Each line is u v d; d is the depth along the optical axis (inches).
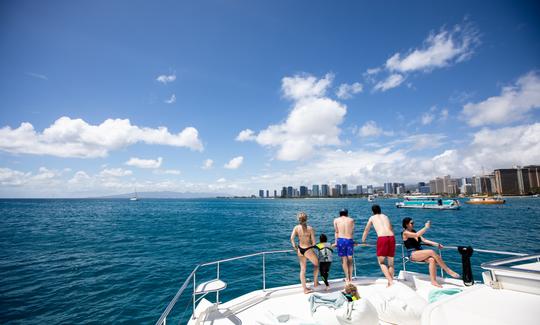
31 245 790.5
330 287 218.7
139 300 360.8
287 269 494.9
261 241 849.5
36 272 496.4
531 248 696.4
